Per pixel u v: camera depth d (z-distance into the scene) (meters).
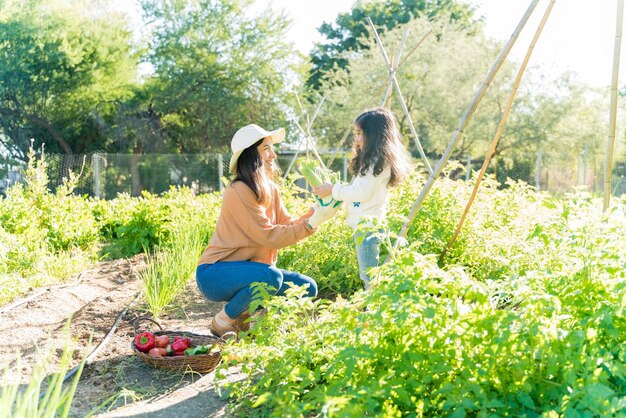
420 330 2.71
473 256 5.65
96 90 28.44
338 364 2.72
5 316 5.11
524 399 2.41
